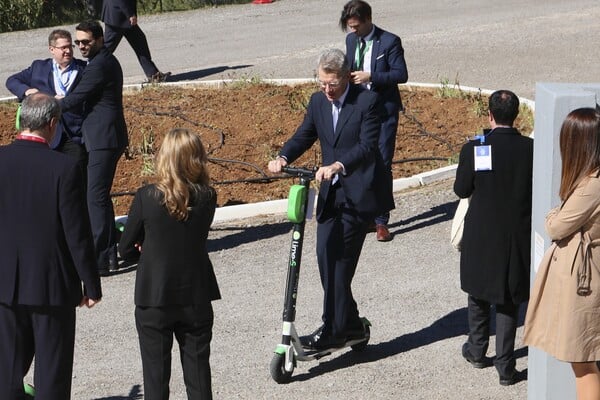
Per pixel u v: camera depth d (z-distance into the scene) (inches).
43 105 299.1
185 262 298.0
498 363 347.6
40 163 296.5
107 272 473.1
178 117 700.7
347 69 349.4
